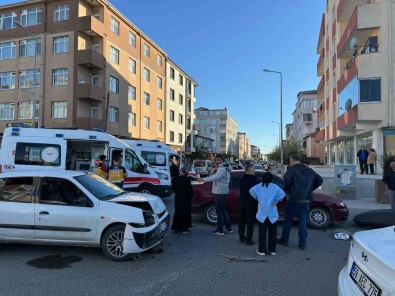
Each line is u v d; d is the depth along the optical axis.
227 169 7.98
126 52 38.03
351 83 22.97
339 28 30.59
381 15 21.05
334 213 8.57
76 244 6.01
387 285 2.46
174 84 51.91
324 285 4.79
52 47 32.59
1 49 34.62
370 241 3.06
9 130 11.11
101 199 6.17
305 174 6.79
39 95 32.62
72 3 32.00
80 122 30.98
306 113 71.75
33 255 6.15
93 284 4.77
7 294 4.42
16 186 6.27
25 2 33.28
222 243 7.15
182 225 8.12
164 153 15.88
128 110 38.31
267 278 5.05
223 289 4.61
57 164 10.86
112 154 11.72
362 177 17.77
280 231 8.42
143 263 5.75
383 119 20.67
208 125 102.69
